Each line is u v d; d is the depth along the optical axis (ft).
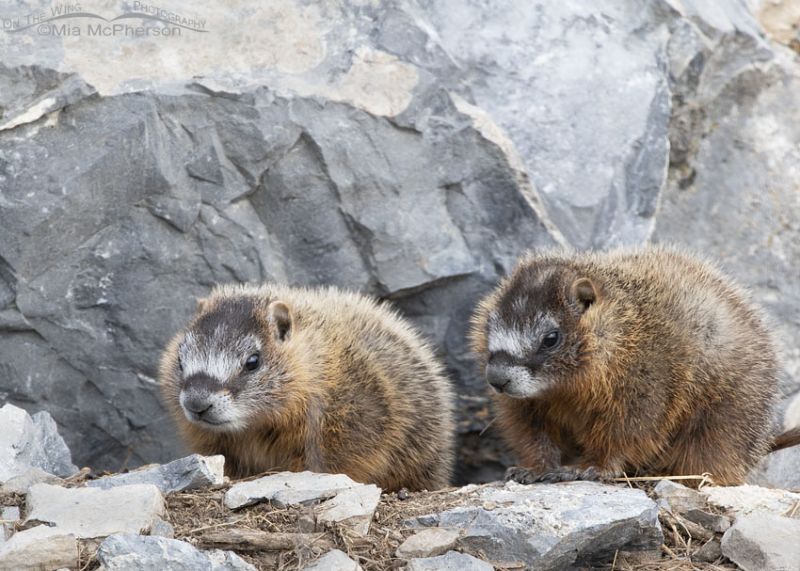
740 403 38.68
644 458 38.29
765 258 48.98
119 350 41.14
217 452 39.42
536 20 45.44
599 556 31.14
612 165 43.98
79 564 28.89
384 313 42.50
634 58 45.78
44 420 38.14
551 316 37.73
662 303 38.50
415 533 31.07
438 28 44.24
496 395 41.11
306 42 42.32
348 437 38.52
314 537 30.55
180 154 40.22
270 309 37.88
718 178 49.26
